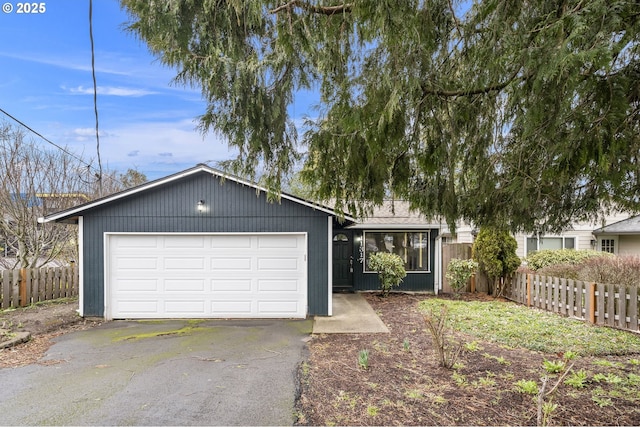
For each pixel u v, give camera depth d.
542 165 3.09
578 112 2.29
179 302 7.70
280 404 3.62
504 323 6.94
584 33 1.95
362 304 8.97
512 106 2.71
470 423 3.21
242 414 3.43
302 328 6.70
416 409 3.47
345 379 4.22
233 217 7.73
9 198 9.57
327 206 7.36
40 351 5.43
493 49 2.55
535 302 8.59
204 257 7.73
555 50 2.06
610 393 3.80
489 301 9.52
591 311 7.03
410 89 2.64
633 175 2.83
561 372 4.12
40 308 8.20
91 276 7.62
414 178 3.72
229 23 2.66
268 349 5.45
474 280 10.86
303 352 5.29
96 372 4.54
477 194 3.73
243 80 2.86
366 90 2.77
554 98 2.27
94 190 11.79
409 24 2.39
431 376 4.28
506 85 2.63
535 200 3.60
